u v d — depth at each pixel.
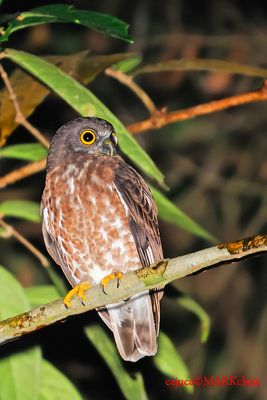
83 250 9.16
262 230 14.71
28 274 14.14
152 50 15.52
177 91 15.74
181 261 6.68
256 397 13.93
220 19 16.28
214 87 15.38
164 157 15.45
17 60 7.53
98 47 15.41
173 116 8.95
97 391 13.91
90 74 9.04
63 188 9.16
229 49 15.49
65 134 9.54
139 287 7.13
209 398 13.95
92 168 9.19
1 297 7.68
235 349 14.34
